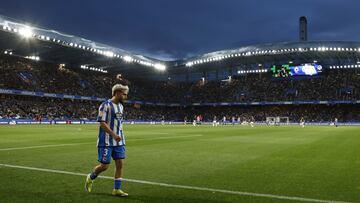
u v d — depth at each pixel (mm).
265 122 83125
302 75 84875
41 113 68812
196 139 25062
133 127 51281
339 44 69125
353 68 84500
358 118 77938
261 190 7816
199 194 7418
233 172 10227
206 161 12664
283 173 10070
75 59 78875
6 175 9469
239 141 23188
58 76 80250
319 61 83562
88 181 7414
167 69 93062
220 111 95188
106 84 89750
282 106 88875
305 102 81375
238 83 94625
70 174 9656
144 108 95562
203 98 94688
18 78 70375
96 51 69125
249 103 87625
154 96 97438
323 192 7645
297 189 7926
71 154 14555
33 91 69812
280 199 7031
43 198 6922
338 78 83812
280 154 15086
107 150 7055
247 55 77188
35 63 79188
